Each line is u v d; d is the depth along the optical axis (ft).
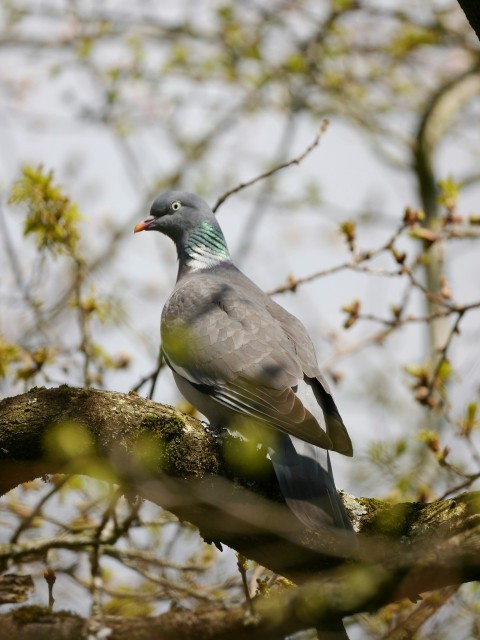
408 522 27.20
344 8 64.49
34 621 21.98
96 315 40.24
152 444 27.58
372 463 37.40
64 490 37.76
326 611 19.57
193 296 36.19
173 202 43.68
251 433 32.37
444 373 36.17
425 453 46.91
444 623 28.68
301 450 28.53
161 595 34.30
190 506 28.14
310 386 32.58
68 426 27.48
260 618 19.52
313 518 26.50
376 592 20.15
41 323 41.32
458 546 21.65
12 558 34.94
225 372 32.71
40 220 37.99
